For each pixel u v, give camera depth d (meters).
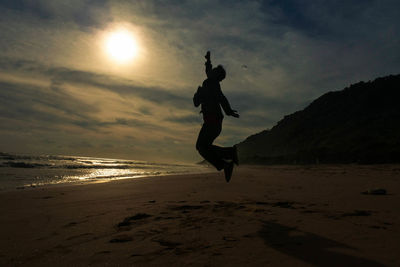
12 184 7.52
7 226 2.49
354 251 1.57
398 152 18.94
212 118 2.93
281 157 33.00
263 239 1.88
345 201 3.61
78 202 4.02
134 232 2.17
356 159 21.20
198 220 2.55
